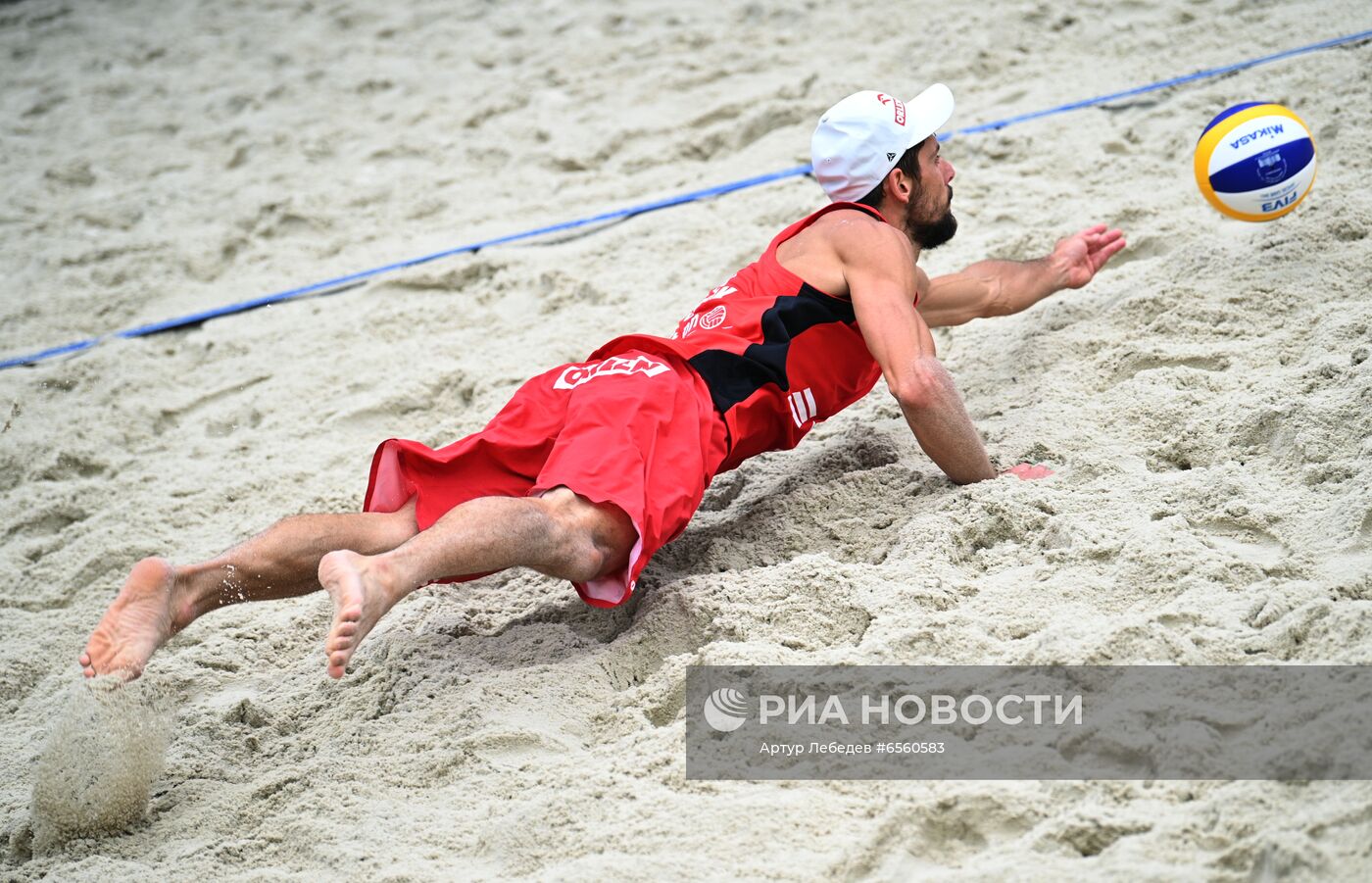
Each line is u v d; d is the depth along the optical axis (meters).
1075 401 9.57
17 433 12.73
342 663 6.59
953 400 8.34
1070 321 10.73
